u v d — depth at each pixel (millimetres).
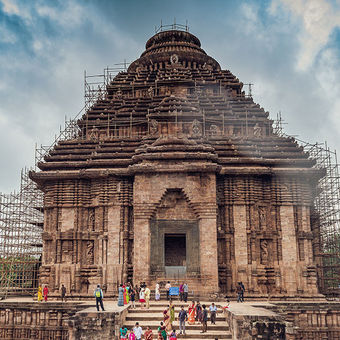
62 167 43719
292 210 42219
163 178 40125
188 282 38125
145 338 24812
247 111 50438
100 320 27000
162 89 53938
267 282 40594
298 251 41500
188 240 39531
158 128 46875
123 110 50781
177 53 58125
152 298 36750
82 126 51219
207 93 52969
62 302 35906
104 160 43188
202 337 27250
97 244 41750
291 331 25828
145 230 39250
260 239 41531
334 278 46375
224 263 40594
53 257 41469
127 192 42062
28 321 35531
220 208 42062
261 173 41844
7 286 47781
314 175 42250
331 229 49750
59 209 42750
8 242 47938
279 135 51812
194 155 40250
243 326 25938
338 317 34938
